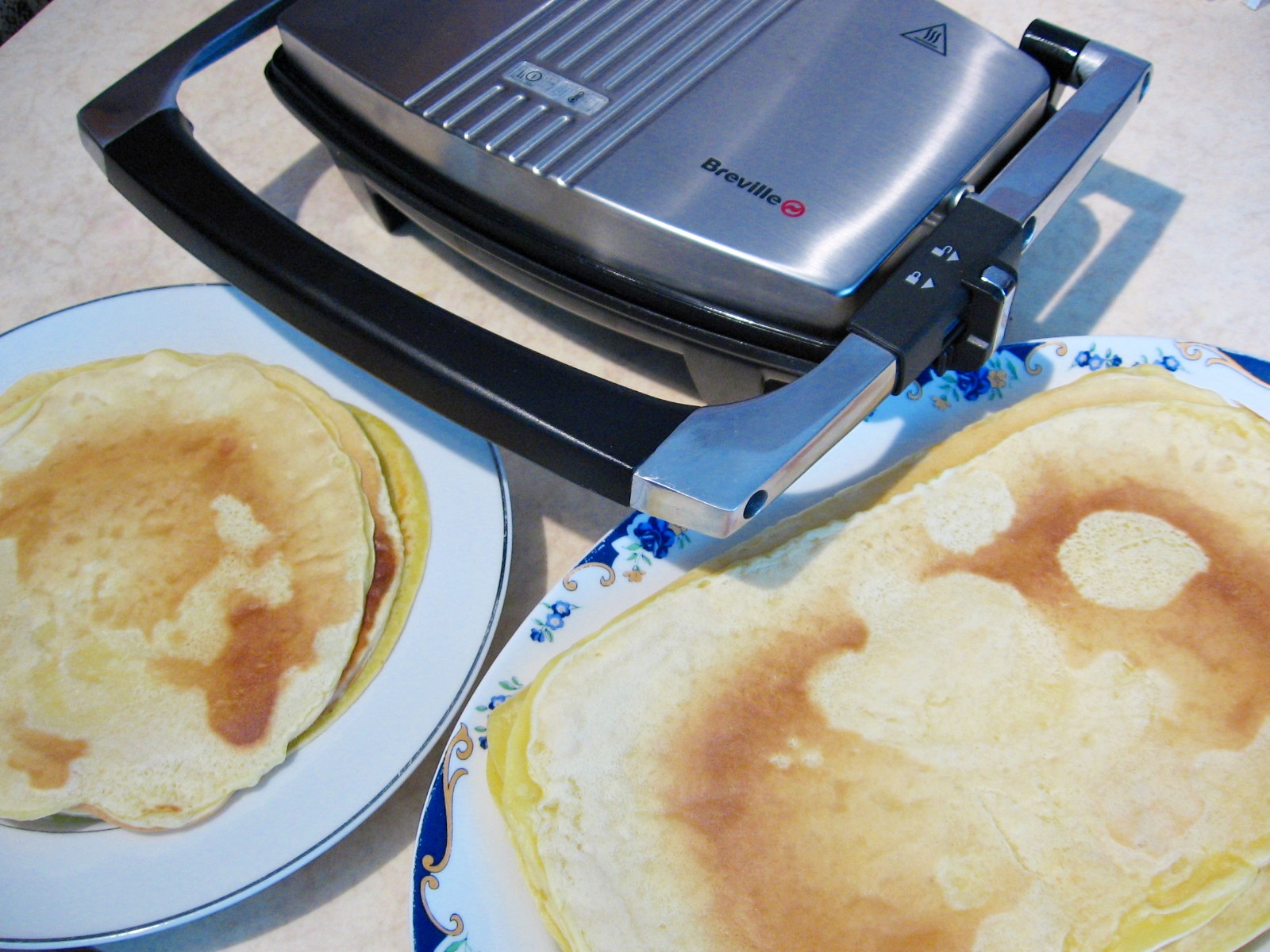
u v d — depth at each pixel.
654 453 0.43
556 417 0.45
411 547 0.56
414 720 0.50
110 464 0.59
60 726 0.50
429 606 0.54
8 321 0.73
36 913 0.46
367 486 0.58
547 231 0.55
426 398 0.49
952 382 0.59
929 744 0.46
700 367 0.55
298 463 0.58
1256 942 0.43
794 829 0.45
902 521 0.52
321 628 0.52
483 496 0.58
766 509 0.56
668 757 0.47
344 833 0.48
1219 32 0.79
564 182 0.52
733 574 0.51
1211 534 0.51
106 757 0.49
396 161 0.60
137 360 0.63
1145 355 0.59
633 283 0.53
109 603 0.54
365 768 0.49
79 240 0.78
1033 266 0.69
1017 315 0.66
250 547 0.56
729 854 0.45
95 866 0.47
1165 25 0.80
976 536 0.52
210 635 0.53
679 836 0.45
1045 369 0.59
